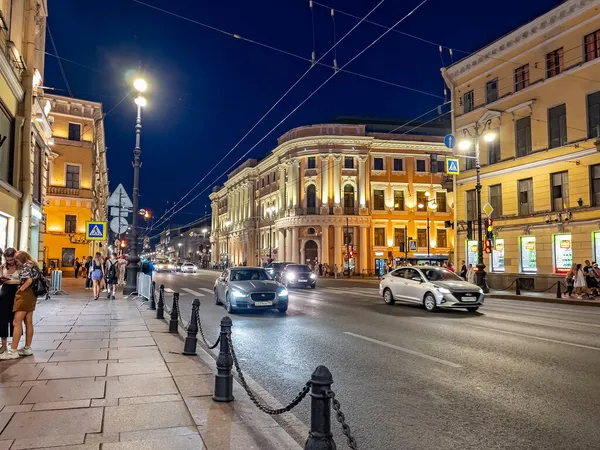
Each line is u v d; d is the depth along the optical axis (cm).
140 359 730
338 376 673
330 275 5381
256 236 7206
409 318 1317
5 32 1440
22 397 524
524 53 2680
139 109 1870
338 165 5578
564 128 2453
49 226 3478
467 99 3131
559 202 2475
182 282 3525
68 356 746
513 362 754
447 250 5759
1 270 780
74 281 2948
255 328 1138
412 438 446
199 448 391
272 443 406
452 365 736
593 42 2309
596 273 2011
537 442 433
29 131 1631
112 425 440
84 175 3619
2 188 1377
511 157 2758
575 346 887
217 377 530
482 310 1562
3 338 733
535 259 2588
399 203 5728
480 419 495
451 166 2520
